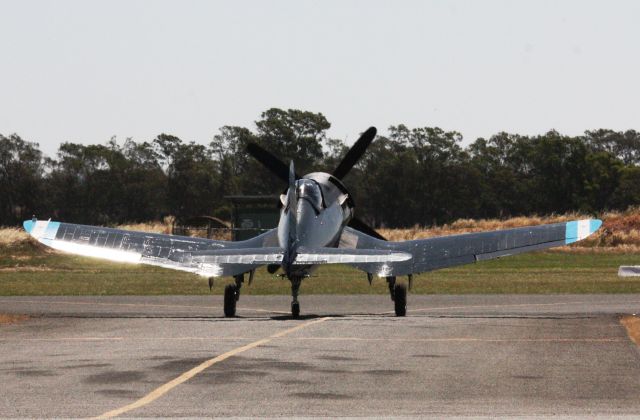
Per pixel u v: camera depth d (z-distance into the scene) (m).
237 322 56.91
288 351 41.22
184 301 82.69
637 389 31.59
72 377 33.88
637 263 154.38
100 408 28.09
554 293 91.44
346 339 46.16
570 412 27.42
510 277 119.12
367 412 27.52
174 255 61.34
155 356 39.47
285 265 54.75
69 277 122.44
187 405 28.67
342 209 67.44
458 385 32.38
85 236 63.09
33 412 27.47
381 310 70.69
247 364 37.19
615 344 44.22
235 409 27.98
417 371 35.50
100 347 42.94
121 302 81.12
